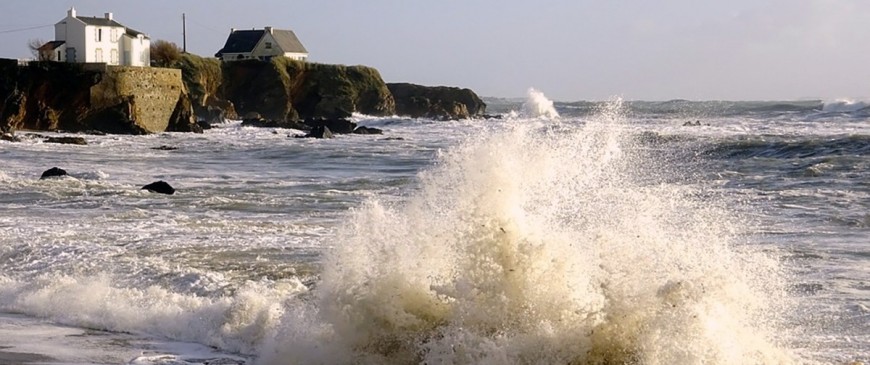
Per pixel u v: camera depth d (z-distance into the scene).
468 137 11.16
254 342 11.59
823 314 12.66
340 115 115.69
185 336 12.27
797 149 43.34
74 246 18.14
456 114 130.12
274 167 46.72
